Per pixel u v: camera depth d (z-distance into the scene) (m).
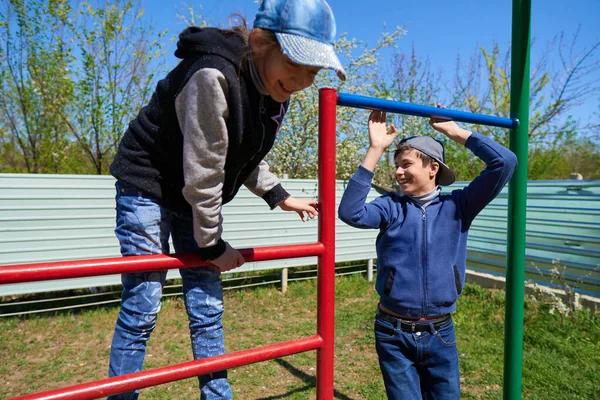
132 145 1.26
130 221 1.26
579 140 11.92
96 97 7.07
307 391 3.10
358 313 4.73
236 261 1.27
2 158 7.82
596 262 4.34
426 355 1.81
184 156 1.14
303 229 5.64
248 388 3.15
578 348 3.50
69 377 3.31
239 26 1.27
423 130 9.10
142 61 7.47
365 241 6.19
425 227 1.84
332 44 1.21
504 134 9.62
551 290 4.62
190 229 1.44
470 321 4.29
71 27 6.94
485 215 5.66
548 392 2.90
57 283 4.39
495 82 10.73
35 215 4.25
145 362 3.55
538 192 4.90
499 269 5.50
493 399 2.87
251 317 4.68
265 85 1.23
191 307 1.41
